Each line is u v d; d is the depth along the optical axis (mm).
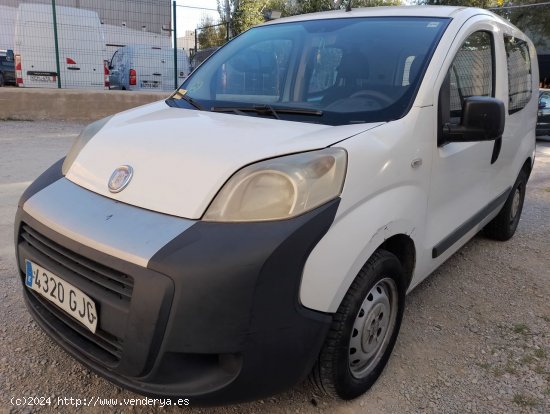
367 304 2371
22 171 6473
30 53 12406
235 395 1927
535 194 7230
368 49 2996
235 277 1811
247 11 19422
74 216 2109
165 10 14617
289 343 1946
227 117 2654
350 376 2361
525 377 2752
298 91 2959
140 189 2084
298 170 1986
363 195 2182
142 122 2611
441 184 2869
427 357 2906
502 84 3805
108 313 1937
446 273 4121
